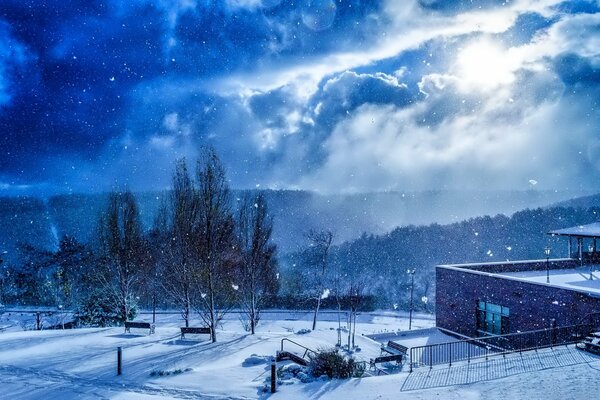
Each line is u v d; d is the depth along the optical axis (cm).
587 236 2802
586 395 1030
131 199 3375
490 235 10225
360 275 9031
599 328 1788
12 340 2042
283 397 1154
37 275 5919
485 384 1194
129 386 1309
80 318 3456
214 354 1736
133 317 3391
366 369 1727
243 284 3050
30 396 1248
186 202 2917
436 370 1401
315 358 1470
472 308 2620
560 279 2580
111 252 3325
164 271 3684
